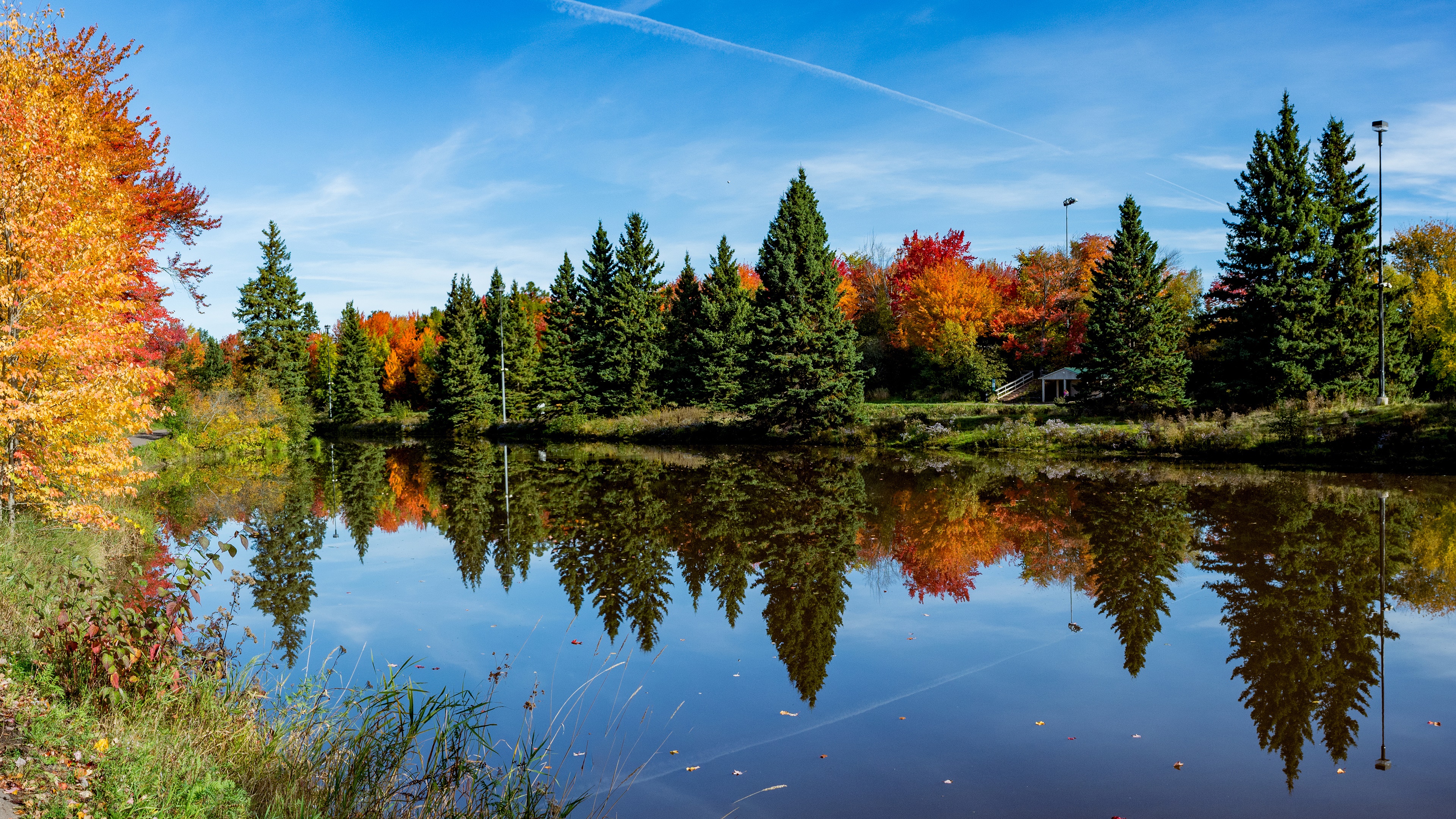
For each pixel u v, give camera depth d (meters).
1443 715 7.66
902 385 57.16
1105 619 10.95
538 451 41.47
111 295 11.99
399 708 6.41
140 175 18.08
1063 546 15.46
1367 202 32.09
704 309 48.66
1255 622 10.59
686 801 5.98
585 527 18.28
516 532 17.80
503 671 8.87
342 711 6.53
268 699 6.62
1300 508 18.30
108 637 5.73
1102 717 7.70
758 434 43.62
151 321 18.08
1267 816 5.81
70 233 11.12
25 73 11.59
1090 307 45.09
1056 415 37.88
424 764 5.90
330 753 5.70
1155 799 6.09
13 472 10.95
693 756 6.81
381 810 5.01
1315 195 33.09
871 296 64.75
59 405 10.77
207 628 7.62
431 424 63.78
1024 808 5.94
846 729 7.43
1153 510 18.73
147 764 4.57
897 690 8.45
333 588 12.76
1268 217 32.91
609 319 51.91
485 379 62.41
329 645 9.69
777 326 40.56
